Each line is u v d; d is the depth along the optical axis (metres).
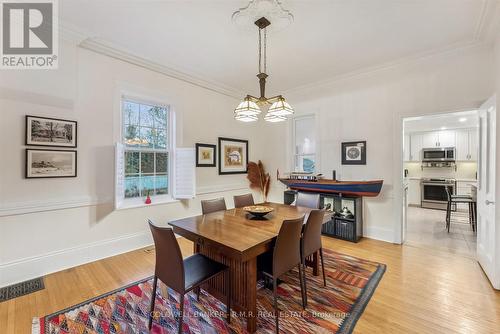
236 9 2.20
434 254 3.08
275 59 3.24
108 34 2.64
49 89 2.51
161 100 3.55
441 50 2.93
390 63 3.31
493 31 2.43
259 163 5.25
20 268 2.35
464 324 1.74
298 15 2.26
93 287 2.25
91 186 2.83
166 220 3.59
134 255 3.02
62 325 1.74
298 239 1.93
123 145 3.11
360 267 2.71
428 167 6.65
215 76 3.87
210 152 4.27
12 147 2.31
